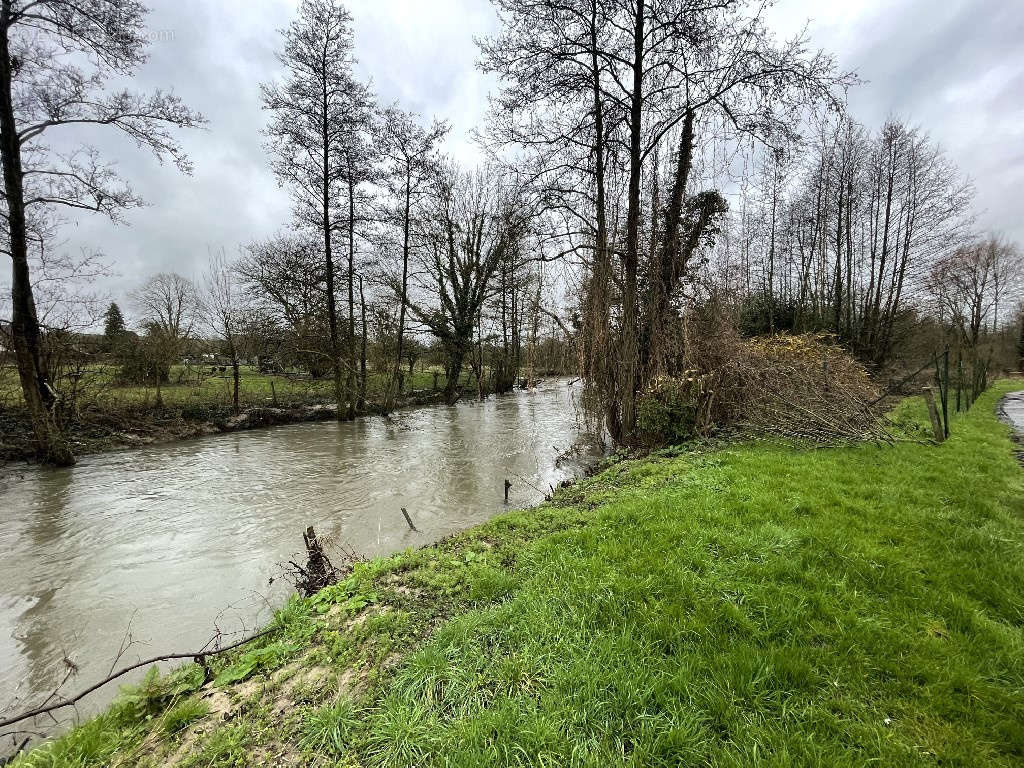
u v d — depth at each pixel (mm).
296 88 16172
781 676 2365
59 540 6047
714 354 9500
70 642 3926
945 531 4117
